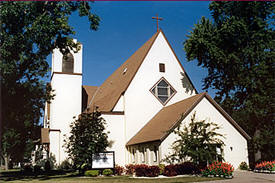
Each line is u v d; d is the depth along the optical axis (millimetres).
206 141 22969
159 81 32875
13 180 22703
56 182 19672
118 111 30844
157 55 33531
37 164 37375
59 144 36438
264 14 28547
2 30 20656
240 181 16516
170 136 24359
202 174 20750
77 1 21797
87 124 26281
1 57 20781
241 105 31281
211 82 32500
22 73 23625
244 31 27328
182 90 33719
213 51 28031
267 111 28953
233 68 28859
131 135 30641
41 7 21375
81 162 26016
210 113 25766
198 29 29844
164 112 30172
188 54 31188
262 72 27297
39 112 29391
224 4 29859
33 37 21281
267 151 30203
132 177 22453
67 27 21109
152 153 25453
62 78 38625
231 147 25578
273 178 17562
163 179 19453
